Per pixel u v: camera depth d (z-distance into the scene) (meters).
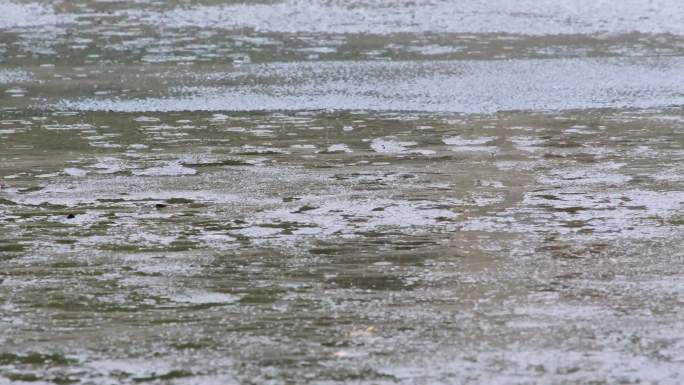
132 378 19.33
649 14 72.25
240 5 76.75
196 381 19.16
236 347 20.69
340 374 19.36
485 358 20.06
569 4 75.94
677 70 54.34
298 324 21.89
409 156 38.03
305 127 42.97
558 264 25.80
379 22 69.56
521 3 76.44
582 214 30.39
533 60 57.03
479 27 67.62
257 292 23.91
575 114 45.28
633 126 43.00
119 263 26.17
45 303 23.30
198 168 36.47
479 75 53.06
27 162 37.38
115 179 35.00
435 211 30.83
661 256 26.36
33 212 31.08
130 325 21.94
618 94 49.12
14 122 44.09
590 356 20.12
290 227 29.28
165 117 45.00
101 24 70.50
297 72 54.03
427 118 44.53
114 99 48.53
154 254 26.89
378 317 22.25
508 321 21.95
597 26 68.00
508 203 31.69
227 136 41.41
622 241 27.70
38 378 19.38
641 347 20.56
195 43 63.19
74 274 25.31
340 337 21.16
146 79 52.88
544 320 22.00
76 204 31.94
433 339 21.02
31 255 26.89
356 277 24.91
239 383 19.05
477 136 41.28
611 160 37.38
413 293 23.73
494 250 27.00
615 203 31.69
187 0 79.31
